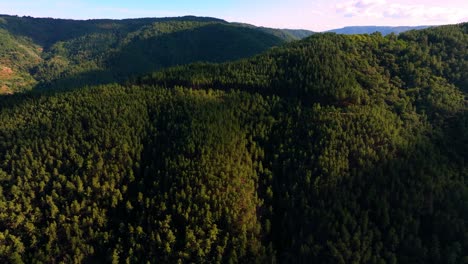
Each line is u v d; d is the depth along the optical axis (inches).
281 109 4968.0
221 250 3366.1
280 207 3801.7
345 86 4891.7
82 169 4010.8
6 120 4928.6
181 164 3902.6
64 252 3506.4
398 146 4079.7
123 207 3821.4
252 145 4323.3
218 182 3700.8
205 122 4596.5
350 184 3725.4
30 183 3885.3
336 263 3255.4
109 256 3472.0
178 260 3314.5
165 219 3545.8
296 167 4023.1
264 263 3358.8
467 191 3676.2
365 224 3412.9
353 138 4131.4
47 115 5000.0
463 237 3363.7
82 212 3722.9
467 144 4291.3
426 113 4753.9
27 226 3550.7
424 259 3312.0
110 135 4394.7
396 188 3693.4
